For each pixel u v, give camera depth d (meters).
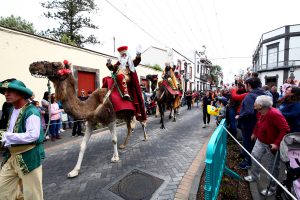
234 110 6.41
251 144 4.73
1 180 2.60
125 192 3.75
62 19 20.92
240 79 6.36
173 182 4.05
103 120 4.93
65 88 3.97
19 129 2.56
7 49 7.38
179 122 10.92
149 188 3.85
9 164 2.61
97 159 5.40
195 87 36.12
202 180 4.15
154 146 6.44
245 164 4.73
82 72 10.84
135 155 5.63
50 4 20.05
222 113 7.24
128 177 4.30
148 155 5.61
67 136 8.14
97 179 4.27
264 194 3.67
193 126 9.79
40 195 2.68
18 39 7.72
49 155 5.84
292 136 3.08
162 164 4.95
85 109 4.44
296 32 27.25
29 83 8.15
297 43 27.36
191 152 5.82
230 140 6.51
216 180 2.83
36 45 8.38
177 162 5.06
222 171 3.84
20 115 2.59
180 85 13.23
